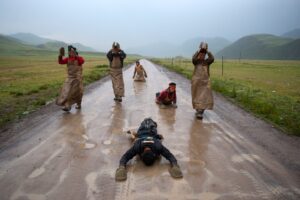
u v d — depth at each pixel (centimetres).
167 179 438
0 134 651
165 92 990
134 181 430
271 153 557
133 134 617
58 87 1498
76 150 555
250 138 650
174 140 628
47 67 4394
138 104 1034
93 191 398
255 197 391
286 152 564
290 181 439
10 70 3562
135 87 1534
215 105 1046
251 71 3875
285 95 1434
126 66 4094
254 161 515
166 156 487
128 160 483
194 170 473
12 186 411
